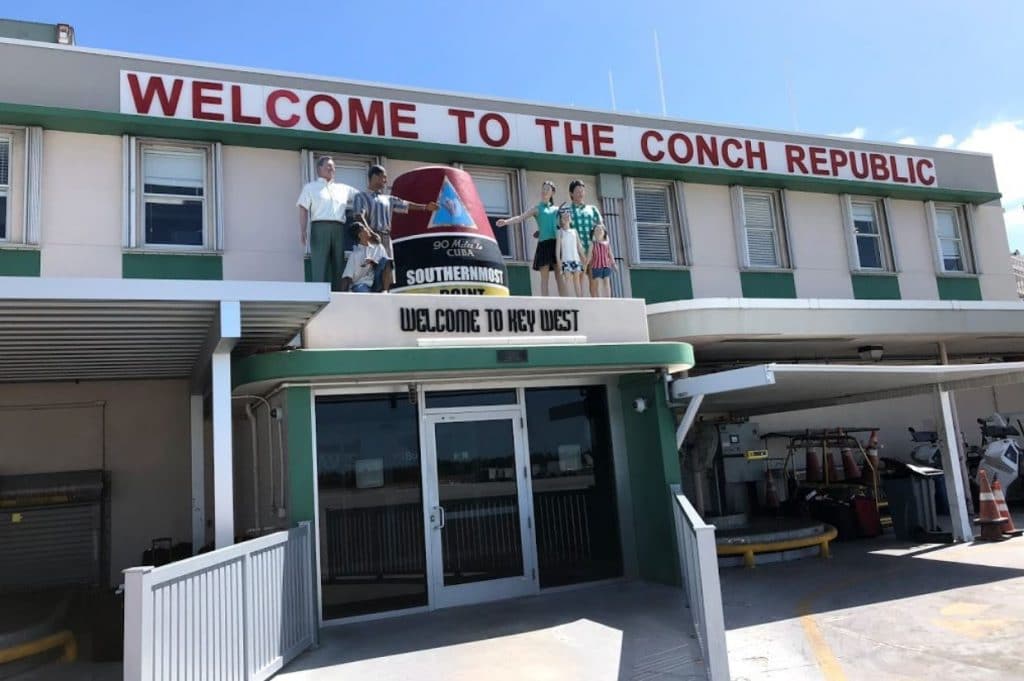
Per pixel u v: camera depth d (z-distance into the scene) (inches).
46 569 419.5
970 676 247.0
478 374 368.8
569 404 411.5
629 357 378.0
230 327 269.1
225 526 287.9
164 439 450.6
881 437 708.0
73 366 380.5
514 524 385.4
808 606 345.1
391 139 490.6
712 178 583.5
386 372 335.6
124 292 255.8
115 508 436.5
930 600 344.5
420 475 369.4
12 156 422.6
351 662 283.1
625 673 258.1
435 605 361.1
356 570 349.4
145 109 443.2
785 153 616.4
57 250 419.5
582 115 554.9
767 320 465.7
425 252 388.8
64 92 430.9
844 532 534.3
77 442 436.8
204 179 459.2
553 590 388.5
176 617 213.6
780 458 652.7
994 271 698.8
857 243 645.9
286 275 461.7
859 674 253.3
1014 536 500.1
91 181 432.1
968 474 639.1
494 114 525.0
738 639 297.0
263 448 396.5
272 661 269.9
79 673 287.9
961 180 691.4
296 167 474.3
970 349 654.5
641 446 406.3
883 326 501.0
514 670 264.7
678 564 378.6
